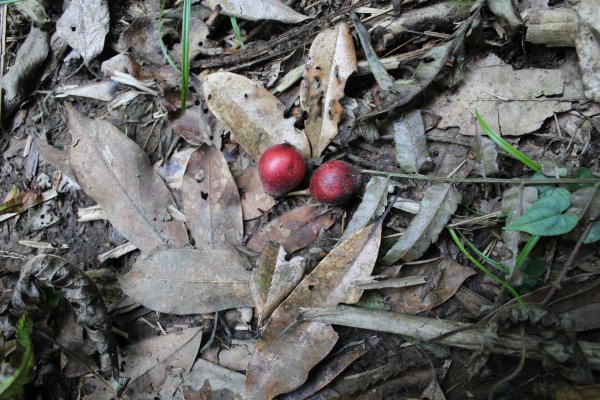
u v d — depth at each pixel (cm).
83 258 41
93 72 44
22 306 38
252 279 38
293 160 38
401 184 39
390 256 38
